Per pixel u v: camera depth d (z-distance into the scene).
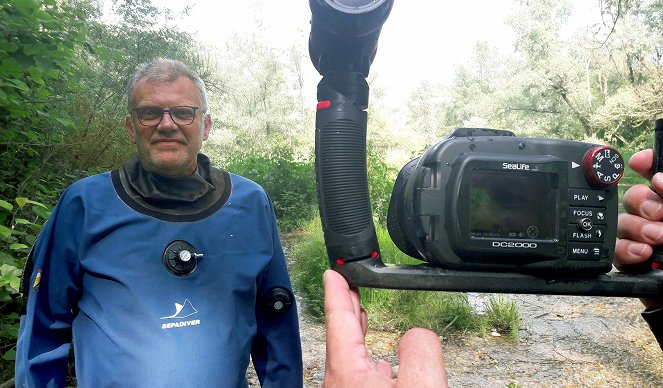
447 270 1.16
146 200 1.93
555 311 5.68
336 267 1.15
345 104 1.16
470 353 4.68
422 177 1.17
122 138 5.11
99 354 1.79
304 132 43.59
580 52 30.89
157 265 1.87
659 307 1.18
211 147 30.33
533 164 1.16
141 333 1.79
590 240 1.16
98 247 1.89
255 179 11.28
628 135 26.95
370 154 8.82
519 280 1.17
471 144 1.18
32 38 2.94
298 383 2.23
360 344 0.71
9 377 2.82
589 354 4.63
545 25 31.88
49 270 1.94
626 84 30.92
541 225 1.16
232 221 2.01
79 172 4.41
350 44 1.12
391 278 1.13
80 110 4.75
